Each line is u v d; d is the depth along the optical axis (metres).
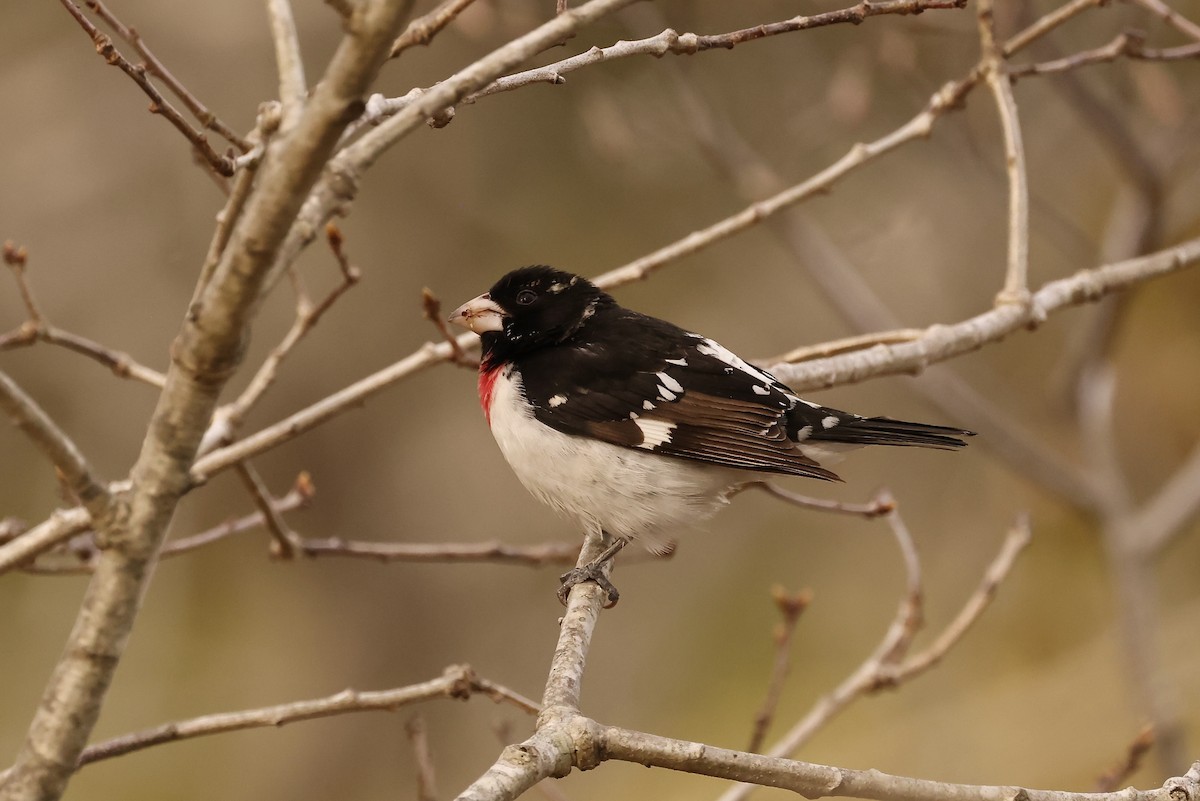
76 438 14.41
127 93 14.09
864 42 11.16
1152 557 11.01
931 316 13.94
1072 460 13.66
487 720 15.27
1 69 14.12
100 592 3.46
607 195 13.91
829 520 15.20
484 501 15.52
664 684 14.61
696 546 15.43
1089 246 11.28
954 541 14.55
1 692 13.64
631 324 7.08
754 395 6.65
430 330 15.00
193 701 14.80
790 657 14.45
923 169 12.80
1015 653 13.77
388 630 15.47
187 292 14.30
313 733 15.07
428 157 14.13
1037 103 12.43
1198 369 14.09
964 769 12.52
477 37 10.09
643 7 11.29
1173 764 10.66
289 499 7.45
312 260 14.67
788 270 14.45
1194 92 11.76
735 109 12.60
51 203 14.16
